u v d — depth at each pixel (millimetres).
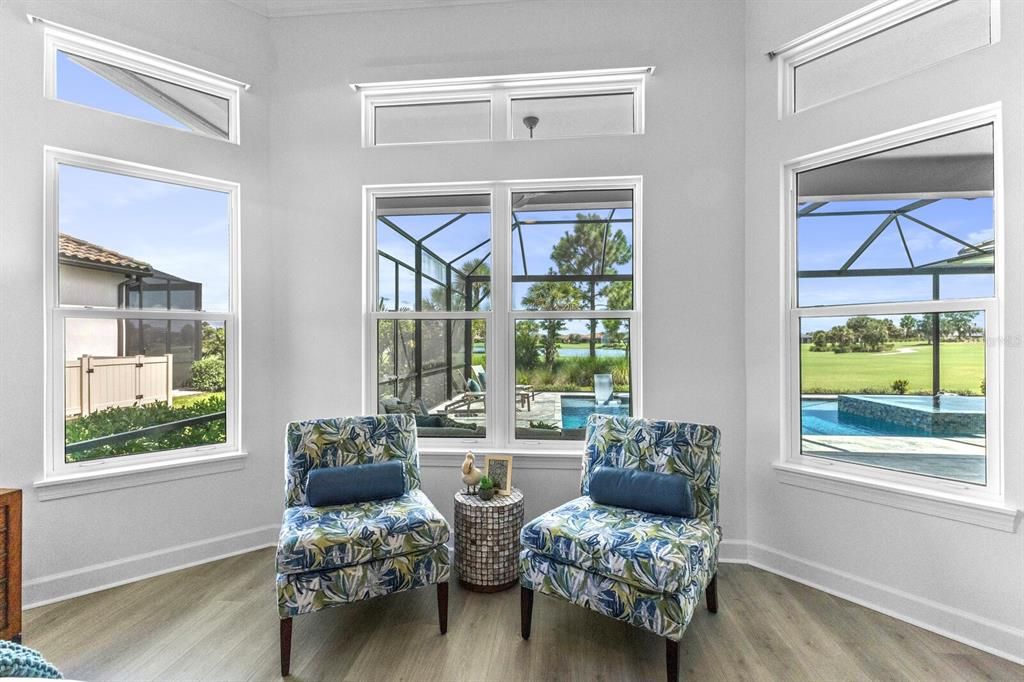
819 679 1791
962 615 2018
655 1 2746
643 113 2789
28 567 2281
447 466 2855
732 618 2168
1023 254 1898
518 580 2484
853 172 2416
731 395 2730
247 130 2887
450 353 2957
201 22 2730
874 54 2346
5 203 2256
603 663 1877
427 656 1916
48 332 2375
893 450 2299
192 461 2676
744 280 2721
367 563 1960
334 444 2428
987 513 1953
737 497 2734
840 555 2373
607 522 2010
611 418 2434
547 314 2896
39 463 2318
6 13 2252
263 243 2936
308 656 1918
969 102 2014
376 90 2936
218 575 2572
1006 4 1926
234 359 2893
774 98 2604
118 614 2203
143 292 2648
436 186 2920
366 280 2973
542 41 2803
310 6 2900
